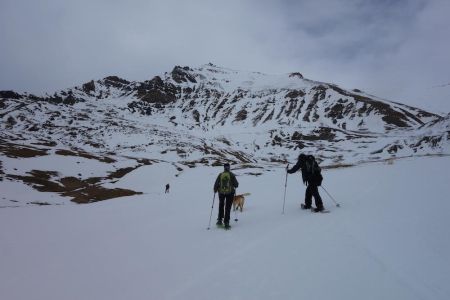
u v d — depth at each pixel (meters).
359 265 7.09
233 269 7.79
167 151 149.38
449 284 5.81
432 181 17.16
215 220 15.27
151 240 12.11
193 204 24.77
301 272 7.11
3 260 10.95
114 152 148.25
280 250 8.74
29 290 7.82
